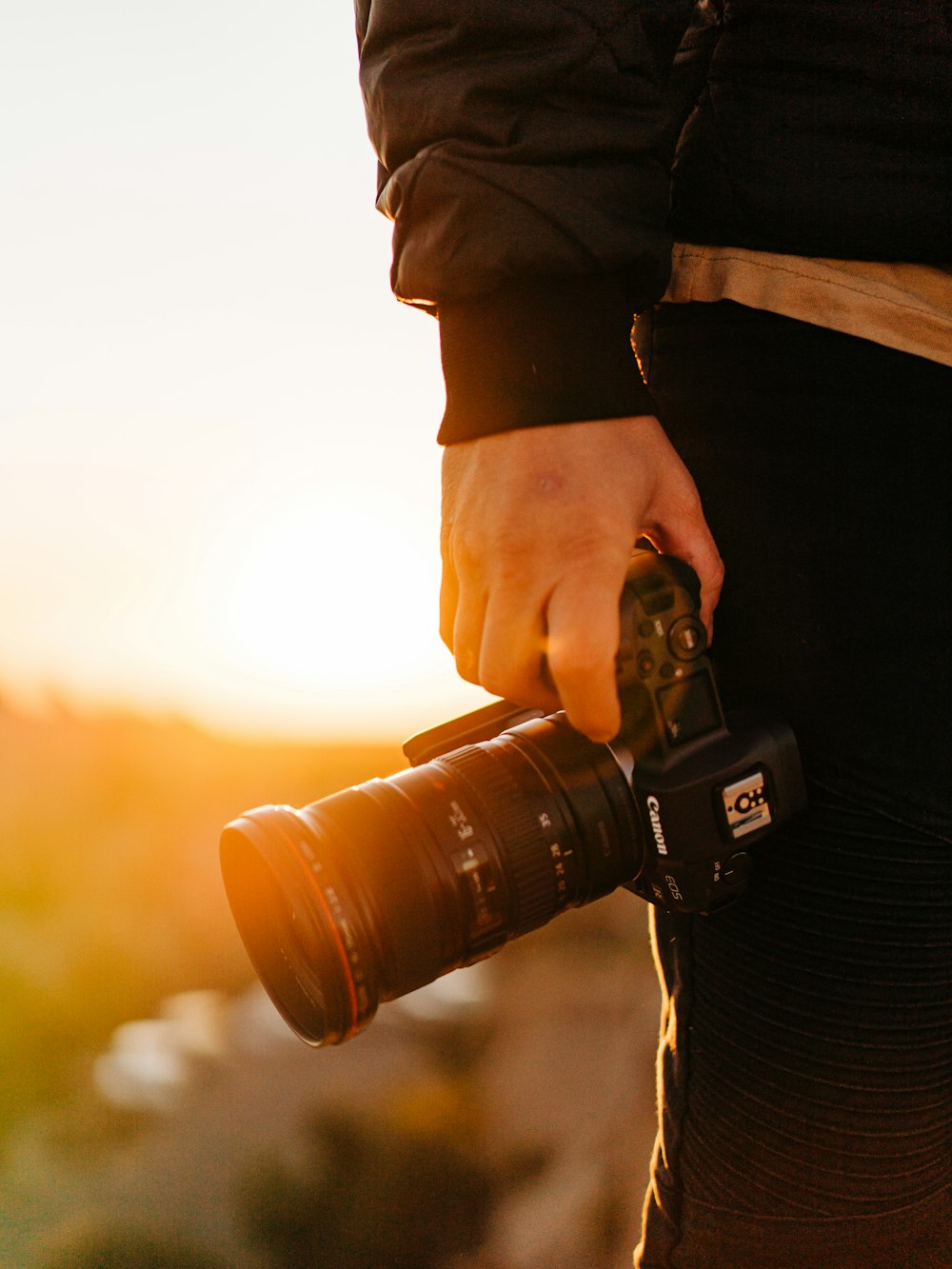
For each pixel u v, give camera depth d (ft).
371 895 2.62
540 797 2.76
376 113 2.44
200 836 17.67
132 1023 11.76
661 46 2.51
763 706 2.62
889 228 2.43
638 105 2.36
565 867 2.77
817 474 2.52
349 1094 9.07
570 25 2.25
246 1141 8.83
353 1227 8.14
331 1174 8.47
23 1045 11.45
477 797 2.76
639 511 2.35
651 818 2.63
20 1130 9.59
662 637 2.50
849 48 2.42
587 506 2.28
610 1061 8.84
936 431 2.47
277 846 2.64
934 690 2.50
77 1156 9.19
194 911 15.35
